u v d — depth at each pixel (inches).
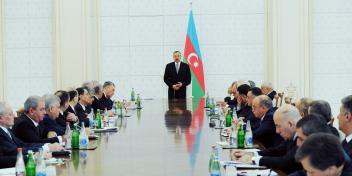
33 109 219.6
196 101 412.8
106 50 471.8
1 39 470.3
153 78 472.7
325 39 460.4
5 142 186.5
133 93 433.7
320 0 459.2
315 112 178.2
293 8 451.2
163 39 470.6
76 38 458.3
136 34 471.5
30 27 474.3
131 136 226.4
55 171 149.1
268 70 462.3
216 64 469.7
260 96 220.1
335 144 88.3
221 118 274.7
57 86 462.9
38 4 472.7
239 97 305.3
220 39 468.1
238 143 195.3
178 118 295.4
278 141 207.2
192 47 457.4
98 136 227.5
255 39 465.4
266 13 462.3
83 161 167.0
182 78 434.9
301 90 454.3
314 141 89.0
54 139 217.6
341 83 462.0
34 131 220.1
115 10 470.3
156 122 277.6
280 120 164.4
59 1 457.7
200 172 147.5
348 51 460.4
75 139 194.1
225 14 467.5
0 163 171.2
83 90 324.8
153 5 469.7
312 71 458.9
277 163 153.1
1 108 191.3
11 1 473.4
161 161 165.9
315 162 87.4
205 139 214.4
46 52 474.6
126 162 164.7
